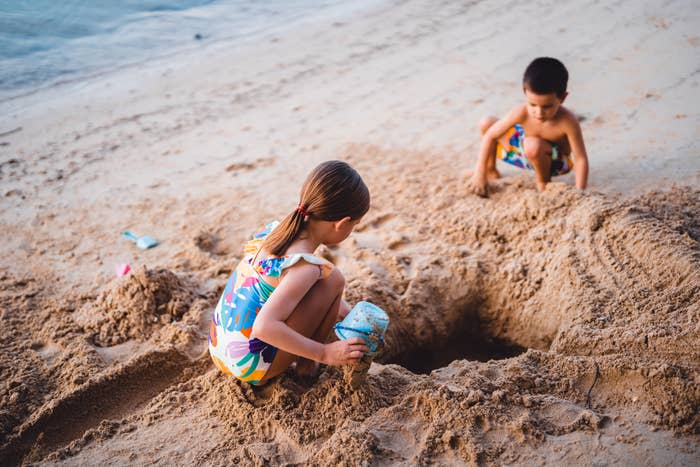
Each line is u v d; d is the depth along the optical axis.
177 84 7.34
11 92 7.14
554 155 4.27
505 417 2.39
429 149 5.38
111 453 2.46
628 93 5.95
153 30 9.27
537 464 2.21
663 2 8.59
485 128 4.70
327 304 2.50
